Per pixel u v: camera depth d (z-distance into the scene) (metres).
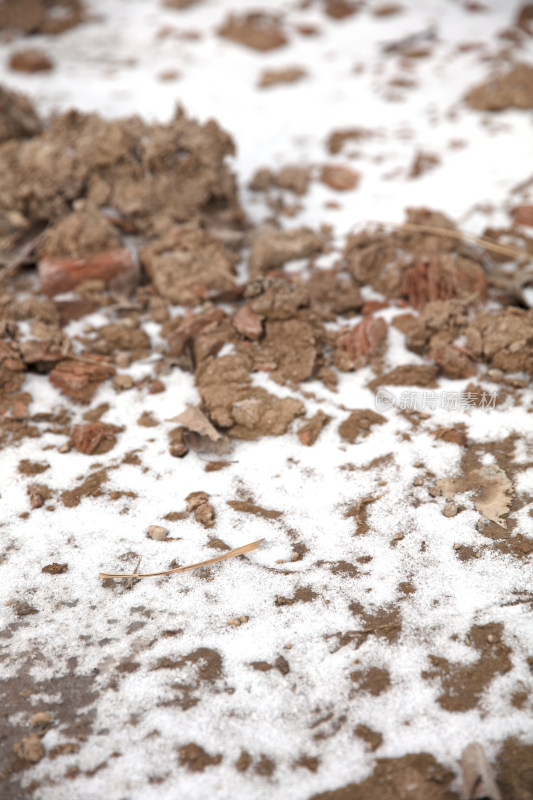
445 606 1.28
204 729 1.22
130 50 2.40
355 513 1.35
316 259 1.61
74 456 1.41
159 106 2.00
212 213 1.64
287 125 1.92
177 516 1.35
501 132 1.83
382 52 2.33
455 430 1.41
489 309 1.52
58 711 1.24
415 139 1.85
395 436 1.41
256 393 1.43
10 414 1.44
